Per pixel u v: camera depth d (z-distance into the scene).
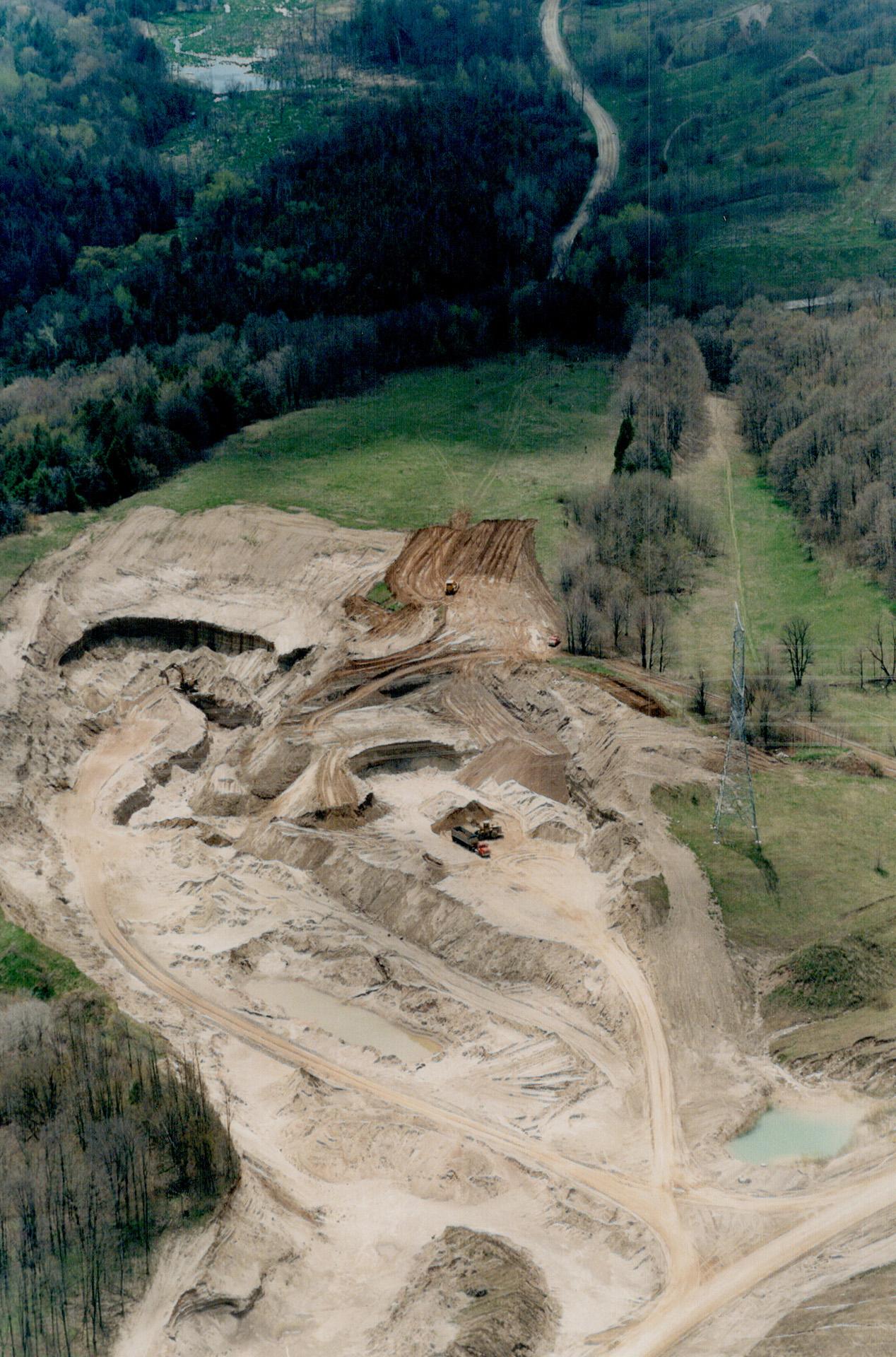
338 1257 90.69
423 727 146.88
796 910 114.25
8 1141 95.56
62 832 137.25
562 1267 89.06
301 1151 99.00
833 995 107.56
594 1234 91.12
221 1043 109.44
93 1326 84.50
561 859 126.69
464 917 118.69
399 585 167.38
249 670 161.88
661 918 114.75
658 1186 94.56
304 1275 89.38
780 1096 101.19
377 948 118.94
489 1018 110.38
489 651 156.50
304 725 148.25
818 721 139.00
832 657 149.50
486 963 115.31
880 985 107.88
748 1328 83.56
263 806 140.25
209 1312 85.56
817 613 157.50
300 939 120.69
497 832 130.12
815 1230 90.44
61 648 163.38
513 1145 98.56
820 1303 84.12
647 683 147.25
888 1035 103.50
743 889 116.75
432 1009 112.06
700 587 164.38
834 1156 96.06
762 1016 107.44
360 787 138.12
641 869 119.56
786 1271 87.44
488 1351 81.81
